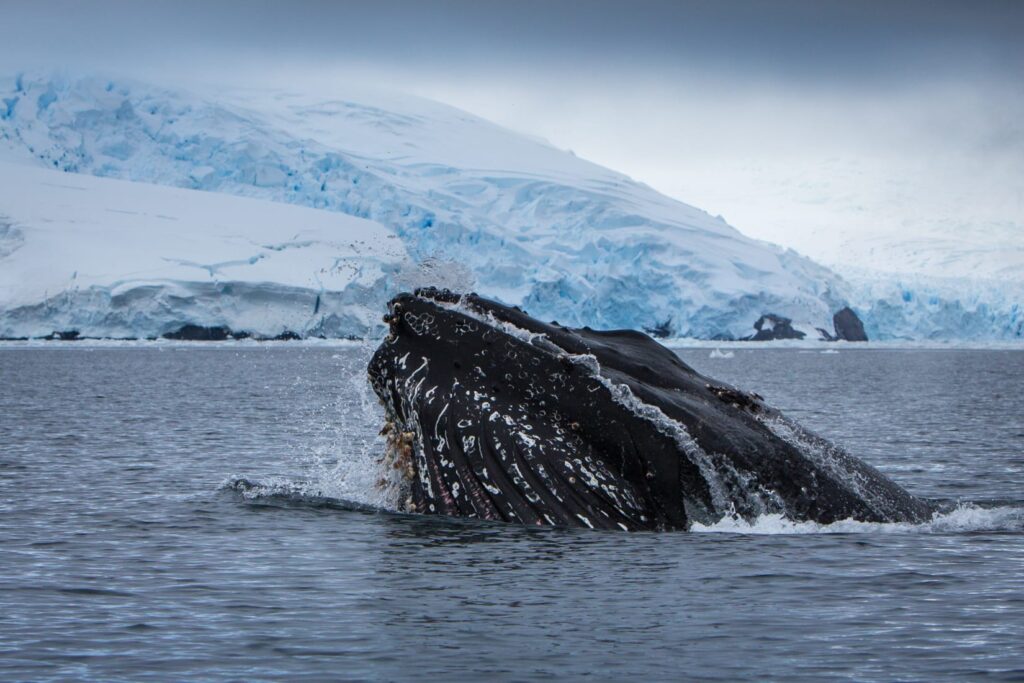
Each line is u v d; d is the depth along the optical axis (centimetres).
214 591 4991
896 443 12012
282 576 5197
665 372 5444
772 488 5275
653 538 5172
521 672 3912
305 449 11038
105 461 9862
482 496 5241
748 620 4459
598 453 5200
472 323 5375
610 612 4547
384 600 4747
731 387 5566
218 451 10800
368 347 6531
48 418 15050
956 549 5469
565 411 5222
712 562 5106
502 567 4994
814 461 5472
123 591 5025
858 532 5466
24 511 7025
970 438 12588
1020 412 17162
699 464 5159
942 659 4041
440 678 3862
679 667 3962
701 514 5181
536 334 5347
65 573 5362
